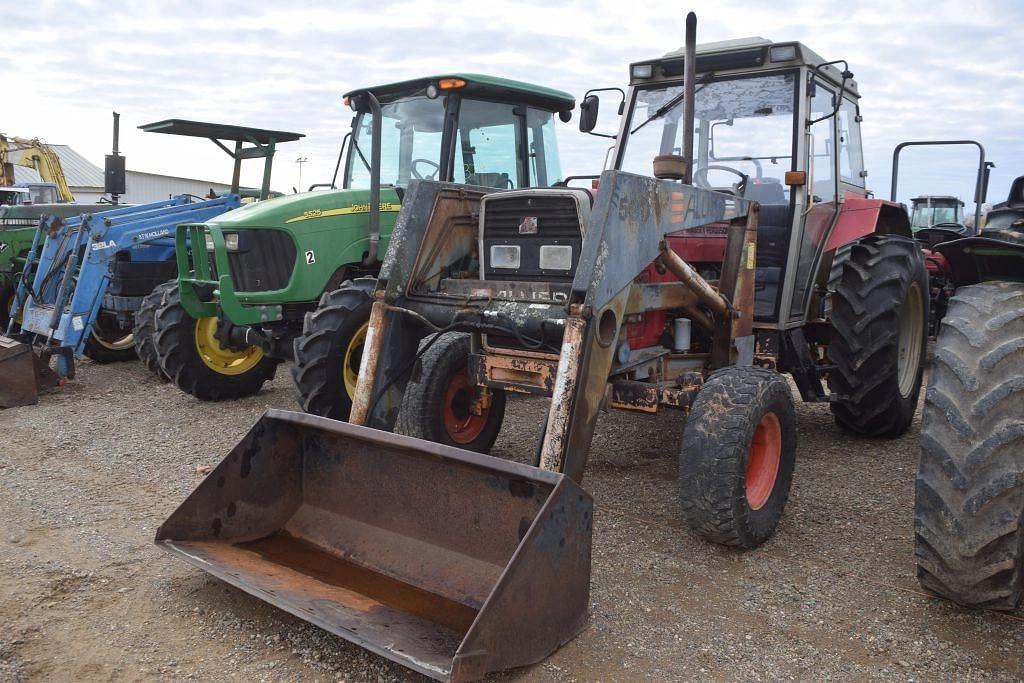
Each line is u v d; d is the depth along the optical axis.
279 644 2.67
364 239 5.84
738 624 2.85
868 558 3.42
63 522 3.74
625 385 3.67
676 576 3.23
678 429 5.50
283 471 3.30
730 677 2.51
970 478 2.61
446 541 2.96
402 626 2.56
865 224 4.98
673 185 3.54
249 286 5.47
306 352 5.06
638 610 2.95
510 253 3.73
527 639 2.43
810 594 3.08
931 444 2.70
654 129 4.95
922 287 5.28
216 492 3.08
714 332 4.11
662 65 4.84
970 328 2.80
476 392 4.41
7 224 9.44
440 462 2.94
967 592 2.69
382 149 6.18
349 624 2.52
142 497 4.13
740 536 3.35
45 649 2.61
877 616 2.90
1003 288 2.95
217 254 5.30
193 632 2.74
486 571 2.82
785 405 3.57
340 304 5.16
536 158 6.51
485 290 3.68
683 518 3.87
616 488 4.31
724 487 3.27
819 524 3.81
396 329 3.70
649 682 2.48
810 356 4.92
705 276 4.37
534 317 3.39
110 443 5.18
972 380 2.67
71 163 39.66
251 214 5.43
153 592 3.02
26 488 4.23
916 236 9.38
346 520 3.22
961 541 2.62
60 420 5.79
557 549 2.51
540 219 3.61
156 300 6.86
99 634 2.71
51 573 3.17
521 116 6.27
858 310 4.89
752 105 4.61
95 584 3.08
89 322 6.93
